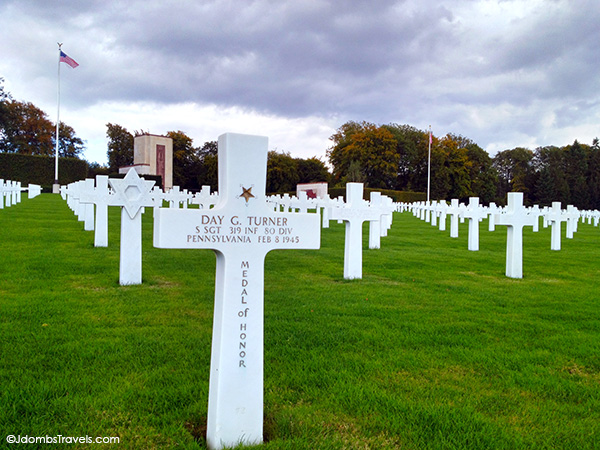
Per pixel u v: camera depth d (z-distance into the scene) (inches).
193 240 113.9
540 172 2906.0
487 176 2893.7
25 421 122.0
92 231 550.9
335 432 124.2
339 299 271.4
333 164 2755.9
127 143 2778.1
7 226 560.7
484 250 547.5
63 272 316.8
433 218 922.7
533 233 831.1
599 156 3038.9
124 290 276.2
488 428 126.3
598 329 221.9
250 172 119.4
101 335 191.3
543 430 127.2
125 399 136.4
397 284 327.3
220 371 115.5
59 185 1674.5
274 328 210.1
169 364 164.4
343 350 184.7
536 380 158.9
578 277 375.6
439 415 131.6
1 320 204.7
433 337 202.5
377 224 530.0
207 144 2947.8
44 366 157.8
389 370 164.9
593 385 157.5
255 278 119.4
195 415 129.4
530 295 297.3
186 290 282.0
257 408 119.0
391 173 2546.8
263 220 120.8
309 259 438.9
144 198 295.0
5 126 2240.4
